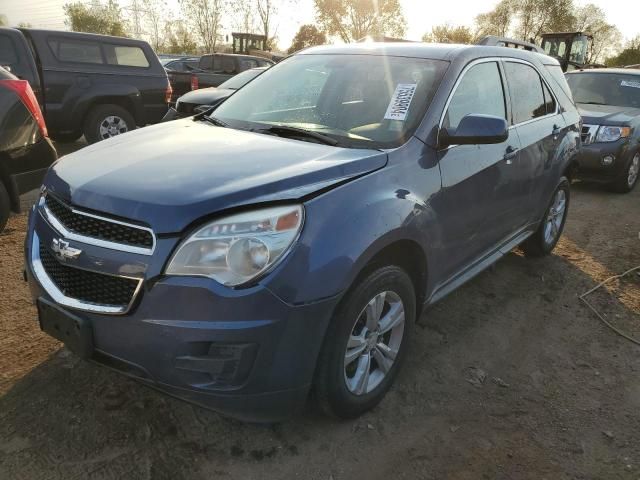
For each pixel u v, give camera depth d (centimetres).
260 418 237
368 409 287
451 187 314
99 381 296
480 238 369
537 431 286
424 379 324
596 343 379
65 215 248
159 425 268
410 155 292
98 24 4362
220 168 250
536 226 485
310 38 4306
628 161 801
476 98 359
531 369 344
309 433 272
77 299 238
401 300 288
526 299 441
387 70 347
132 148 286
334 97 343
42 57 842
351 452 262
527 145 414
